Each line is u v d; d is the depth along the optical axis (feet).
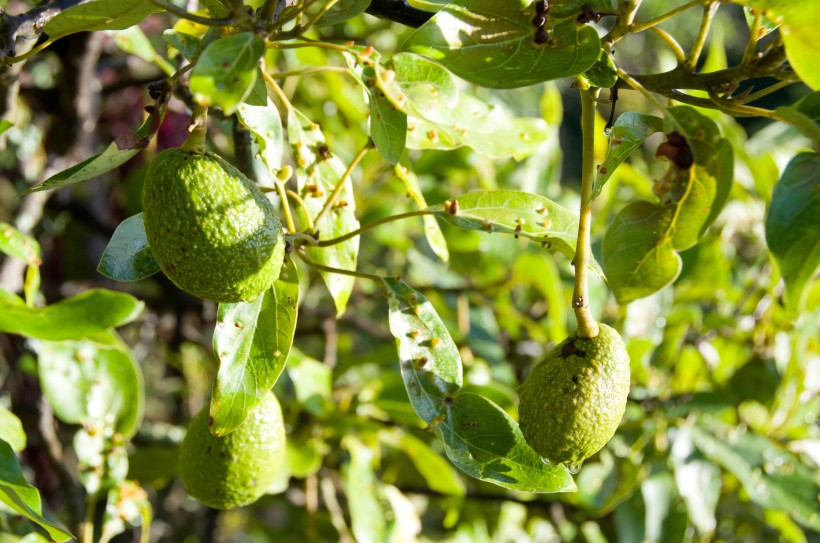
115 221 6.44
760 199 6.03
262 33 2.94
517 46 3.12
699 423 4.75
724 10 12.16
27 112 5.53
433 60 3.13
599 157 5.58
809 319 5.04
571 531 5.39
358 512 4.46
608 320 5.17
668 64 7.63
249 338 3.24
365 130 5.31
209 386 6.91
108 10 3.12
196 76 2.76
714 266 5.60
